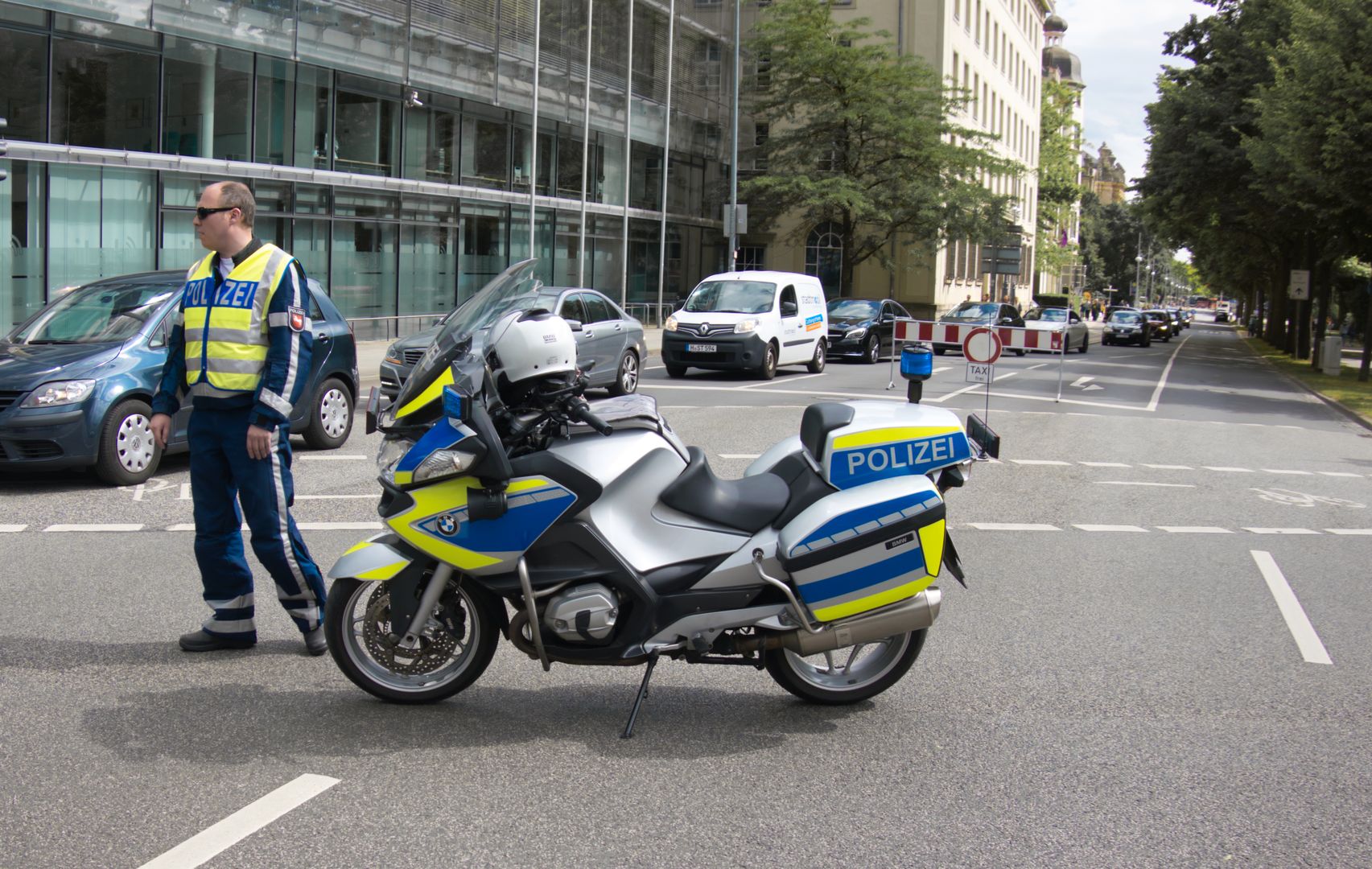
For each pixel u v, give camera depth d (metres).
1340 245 34.38
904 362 5.36
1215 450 14.73
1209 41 40.38
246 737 4.50
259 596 6.55
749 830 3.81
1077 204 108.25
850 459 4.82
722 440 13.54
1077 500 10.54
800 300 24.73
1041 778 4.35
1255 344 61.72
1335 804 4.19
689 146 42.72
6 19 18.69
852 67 42.97
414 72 27.53
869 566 4.74
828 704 5.05
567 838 3.71
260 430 5.20
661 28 39.72
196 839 3.63
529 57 31.84
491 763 4.33
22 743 4.39
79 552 7.49
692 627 4.64
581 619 4.52
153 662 5.37
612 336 18.80
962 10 57.28
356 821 3.80
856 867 3.58
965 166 43.38
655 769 4.32
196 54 22.08
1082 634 6.30
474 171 30.48
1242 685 5.54
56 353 9.95
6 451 9.48
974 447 5.01
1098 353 44.38
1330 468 13.41
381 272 27.39
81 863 3.46
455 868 3.49
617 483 4.60
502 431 4.61
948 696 5.26
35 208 19.39
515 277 4.79
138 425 10.07
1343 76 26.52
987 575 7.60
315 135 25.08
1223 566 8.07
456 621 4.84
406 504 4.61
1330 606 7.07
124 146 20.80
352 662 4.82
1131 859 3.71
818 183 41.47
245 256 5.25
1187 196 40.66
